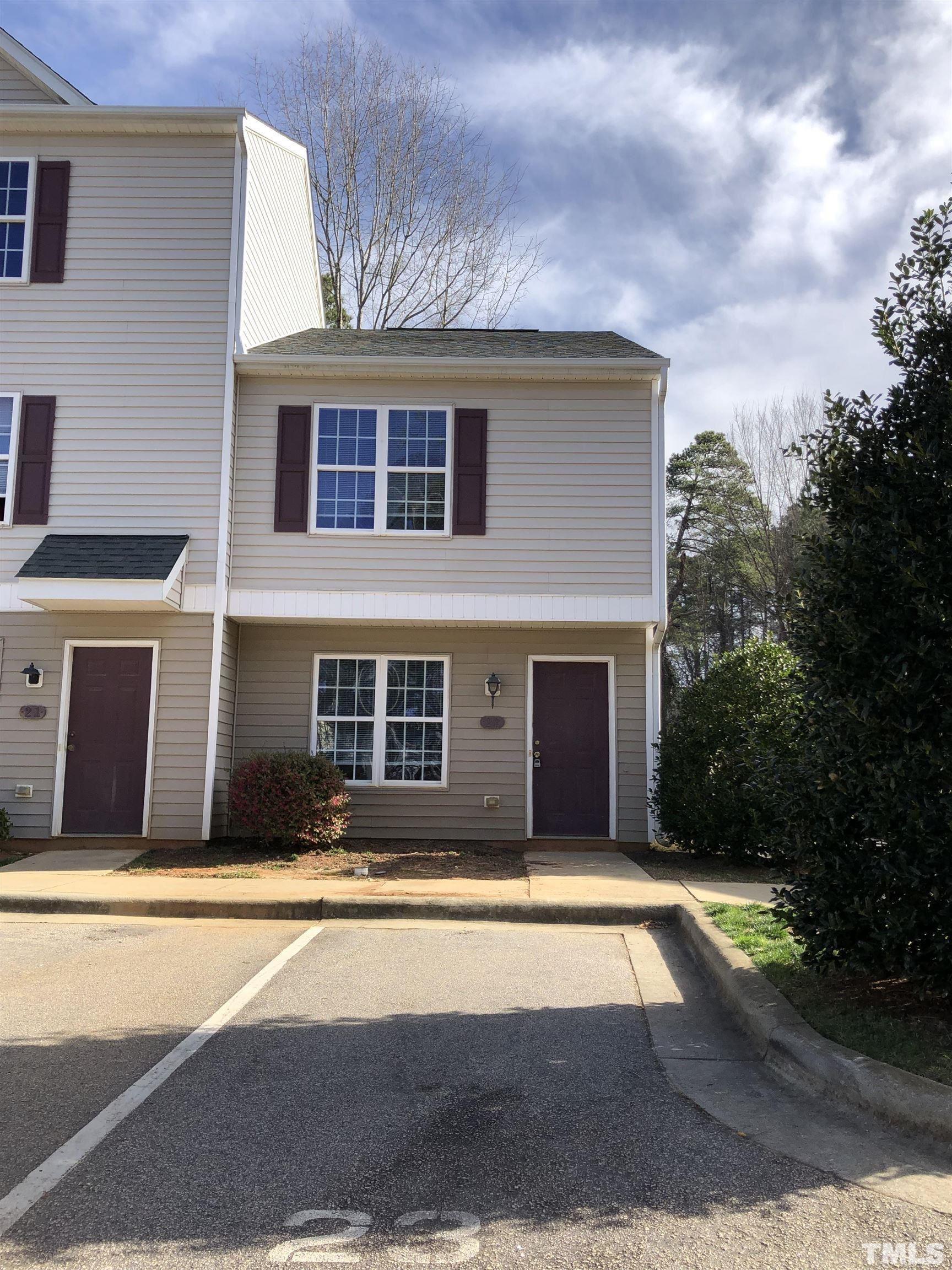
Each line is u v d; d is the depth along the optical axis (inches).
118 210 512.4
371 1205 136.5
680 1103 176.1
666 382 508.4
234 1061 195.3
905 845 195.8
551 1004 237.6
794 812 215.0
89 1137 159.2
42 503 493.7
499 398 516.4
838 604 206.8
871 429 221.5
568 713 523.8
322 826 460.1
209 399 499.8
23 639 491.5
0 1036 209.8
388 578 503.2
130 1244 125.3
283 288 617.6
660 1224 131.6
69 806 484.1
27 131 515.8
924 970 201.0
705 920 306.3
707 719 467.8
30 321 505.0
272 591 499.5
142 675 490.3
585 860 454.9
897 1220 133.2
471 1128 163.9
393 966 272.5
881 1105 166.1
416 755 521.3
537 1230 129.9
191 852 457.1
